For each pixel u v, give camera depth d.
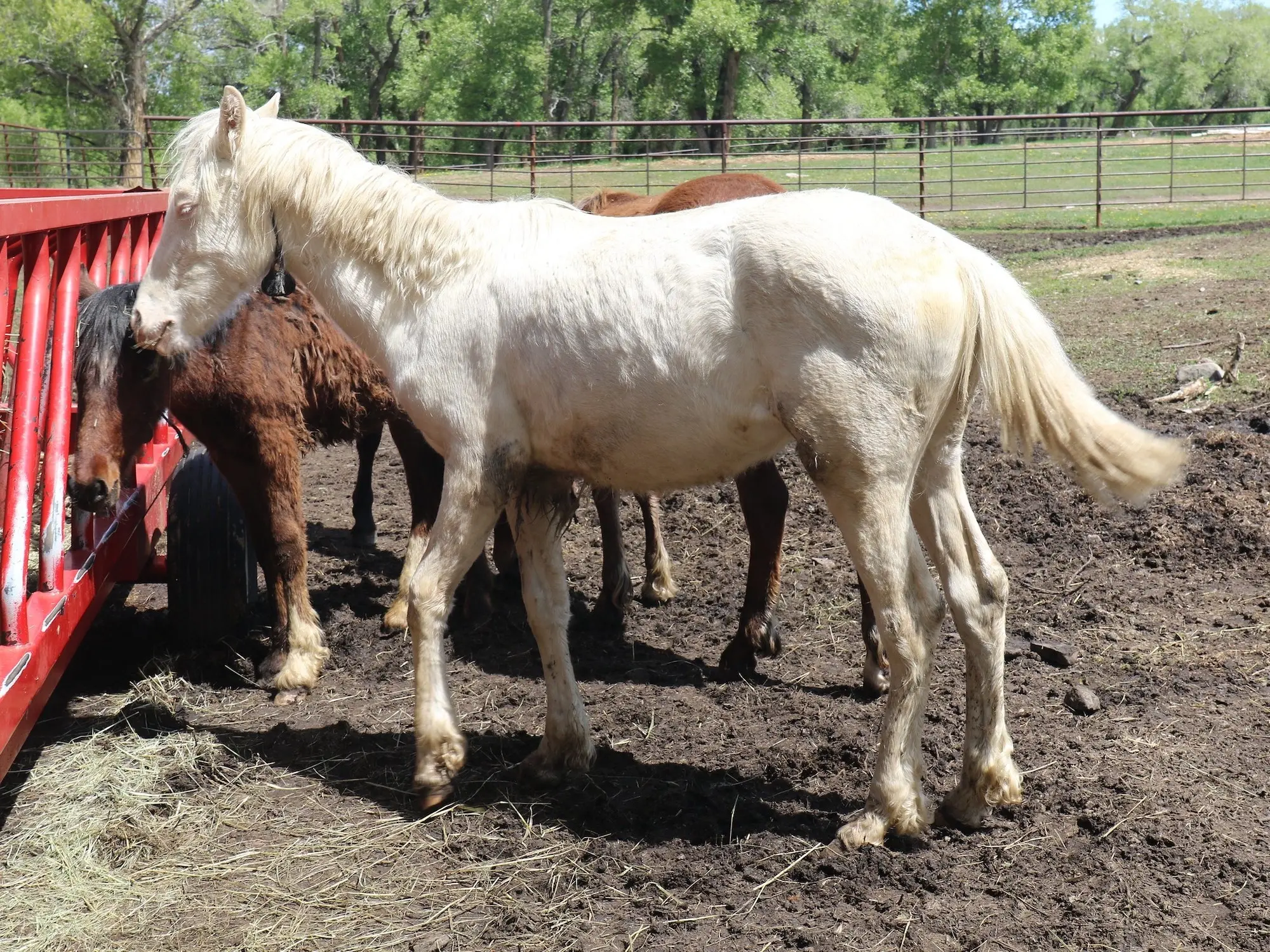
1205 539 5.38
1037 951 2.67
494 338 3.20
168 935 2.84
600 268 3.06
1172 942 2.69
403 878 3.09
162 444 5.09
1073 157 27.83
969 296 2.87
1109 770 3.49
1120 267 12.50
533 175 16.02
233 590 4.67
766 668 4.50
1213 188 20.17
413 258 3.30
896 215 2.90
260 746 3.95
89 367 3.74
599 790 3.52
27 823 3.38
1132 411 7.23
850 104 46.50
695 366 2.94
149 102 36.09
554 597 3.56
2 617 3.04
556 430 3.19
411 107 43.09
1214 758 3.55
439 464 5.05
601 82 48.62
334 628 5.09
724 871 3.04
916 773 3.11
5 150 23.98
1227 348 8.29
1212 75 59.16
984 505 6.06
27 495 3.12
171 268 3.40
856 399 2.81
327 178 3.35
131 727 4.07
